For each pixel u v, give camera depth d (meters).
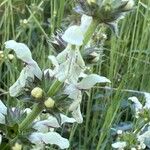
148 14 0.37
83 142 0.30
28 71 0.16
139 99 0.32
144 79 0.34
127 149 0.24
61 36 0.16
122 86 0.29
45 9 0.39
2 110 0.17
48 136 0.17
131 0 0.15
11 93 0.16
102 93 0.33
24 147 0.17
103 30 0.29
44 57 0.30
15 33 0.35
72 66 0.15
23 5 0.37
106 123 0.26
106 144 0.29
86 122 0.29
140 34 0.37
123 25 0.33
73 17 0.31
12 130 0.16
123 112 0.32
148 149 0.27
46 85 0.16
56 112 0.16
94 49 0.16
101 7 0.15
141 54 0.35
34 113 0.16
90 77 0.17
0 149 0.16
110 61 0.33
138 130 0.24
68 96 0.16
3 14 0.36
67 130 0.29
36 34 0.36
